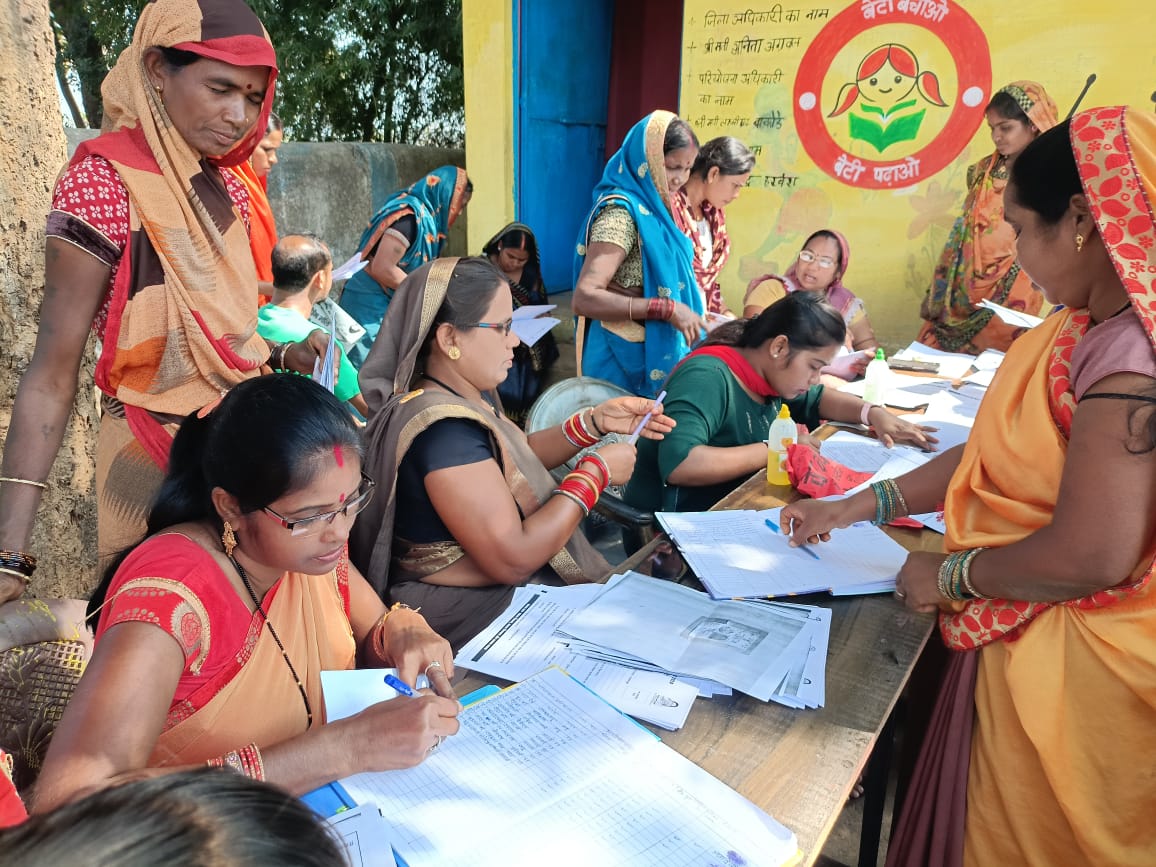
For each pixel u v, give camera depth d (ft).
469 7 20.25
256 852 1.44
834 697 4.24
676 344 11.66
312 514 3.58
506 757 3.62
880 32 16.66
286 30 25.23
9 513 5.12
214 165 6.18
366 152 20.71
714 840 3.17
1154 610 4.01
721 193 12.12
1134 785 4.24
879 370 9.46
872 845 6.26
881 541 5.94
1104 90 15.19
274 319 10.00
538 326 6.85
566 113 22.84
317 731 3.51
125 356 5.59
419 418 5.84
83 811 1.44
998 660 4.67
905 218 17.40
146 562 3.59
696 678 4.28
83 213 5.24
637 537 8.80
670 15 23.15
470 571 6.23
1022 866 4.68
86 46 24.47
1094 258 3.97
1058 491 4.14
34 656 4.07
